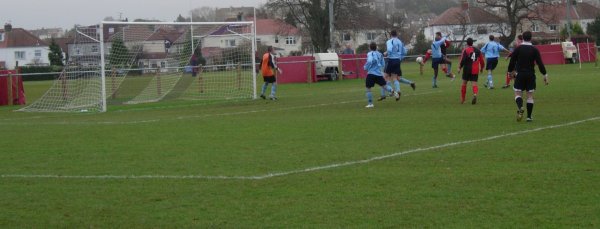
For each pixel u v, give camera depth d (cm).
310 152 1328
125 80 4450
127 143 1555
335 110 2239
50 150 1480
